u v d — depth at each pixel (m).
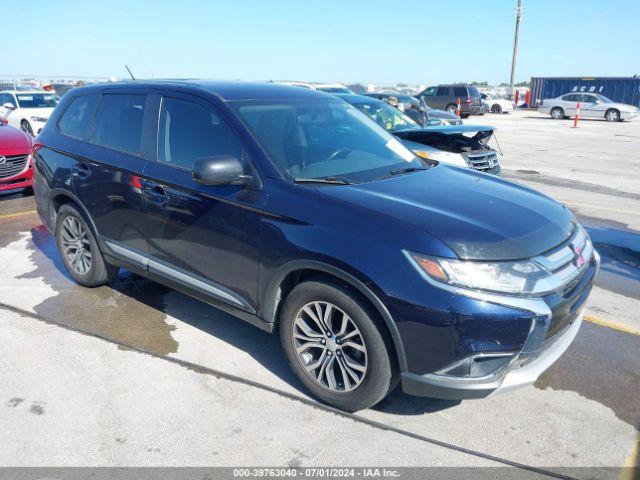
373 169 3.65
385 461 2.80
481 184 3.62
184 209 3.65
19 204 8.14
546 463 2.79
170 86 3.99
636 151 15.05
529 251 2.80
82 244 4.76
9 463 2.79
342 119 4.14
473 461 2.80
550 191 9.33
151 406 3.23
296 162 3.43
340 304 2.98
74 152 4.52
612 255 5.99
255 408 3.22
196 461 2.80
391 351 2.91
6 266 5.47
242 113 3.61
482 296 2.64
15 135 8.22
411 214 2.91
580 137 19.20
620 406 3.26
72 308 4.49
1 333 4.06
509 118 30.81
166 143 3.88
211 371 3.59
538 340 2.73
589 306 4.66
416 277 2.71
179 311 4.46
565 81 36.94
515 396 3.36
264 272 3.27
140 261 4.11
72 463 2.79
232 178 3.25
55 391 3.36
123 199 4.09
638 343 4.00
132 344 3.92
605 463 2.79
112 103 4.37
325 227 2.98
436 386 2.78
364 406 3.10
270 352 3.84
